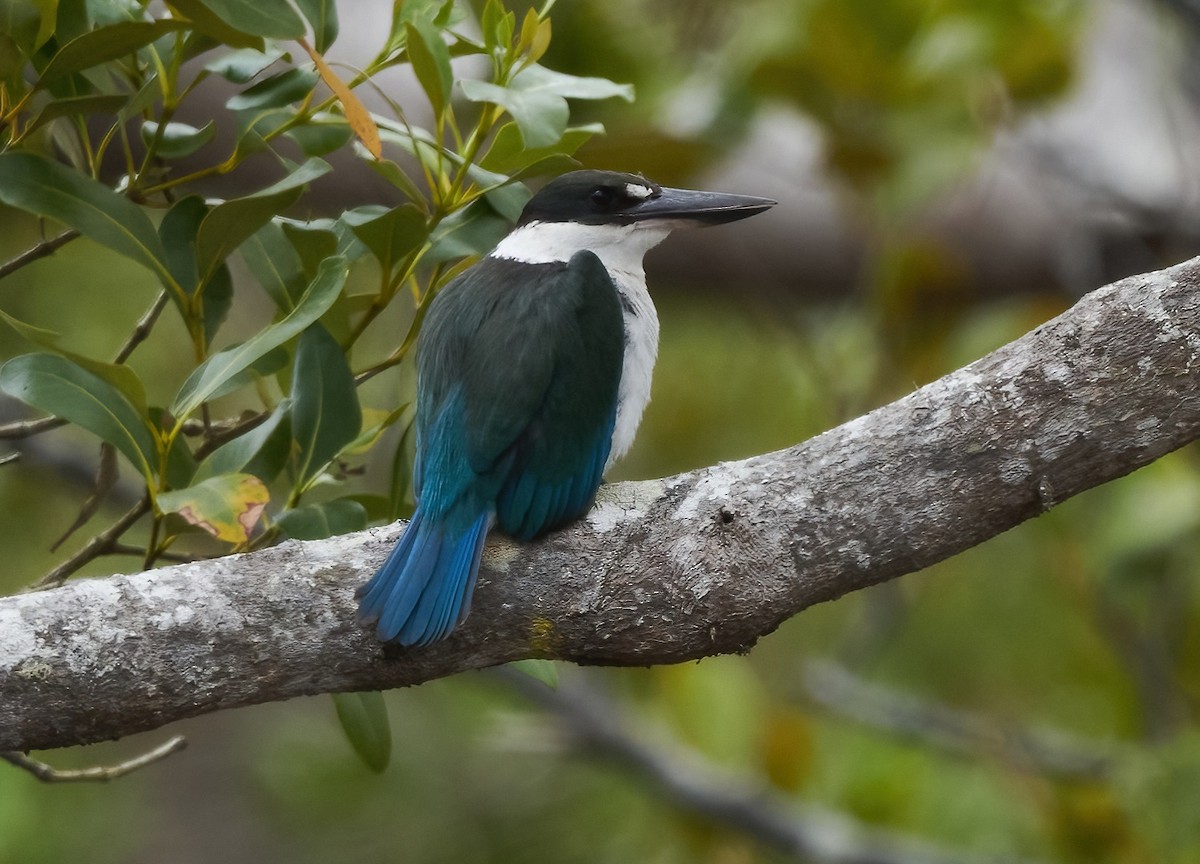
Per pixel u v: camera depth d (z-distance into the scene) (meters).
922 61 10.44
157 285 11.23
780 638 12.27
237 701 5.65
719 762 10.95
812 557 5.93
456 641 5.90
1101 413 5.84
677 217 7.79
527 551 6.06
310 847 11.84
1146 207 11.66
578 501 6.25
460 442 6.44
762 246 13.12
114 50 5.68
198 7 5.63
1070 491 5.93
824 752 10.88
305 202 11.27
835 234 13.19
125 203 6.02
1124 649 10.52
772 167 13.26
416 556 5.94
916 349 10.75
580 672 11.32
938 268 10.48
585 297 6.91
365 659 5.76
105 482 6.38
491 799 11.71
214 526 5.44
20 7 5.81
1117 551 10.39
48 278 11.11
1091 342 5.86
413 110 11.80
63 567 6.22
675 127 10.62
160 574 5.61
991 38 10.44
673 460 12.05
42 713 5.39
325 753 11.80
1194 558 10.65
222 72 6.27
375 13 12.39
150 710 5.52
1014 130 11.28
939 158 10.38
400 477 6.75
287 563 5.76
